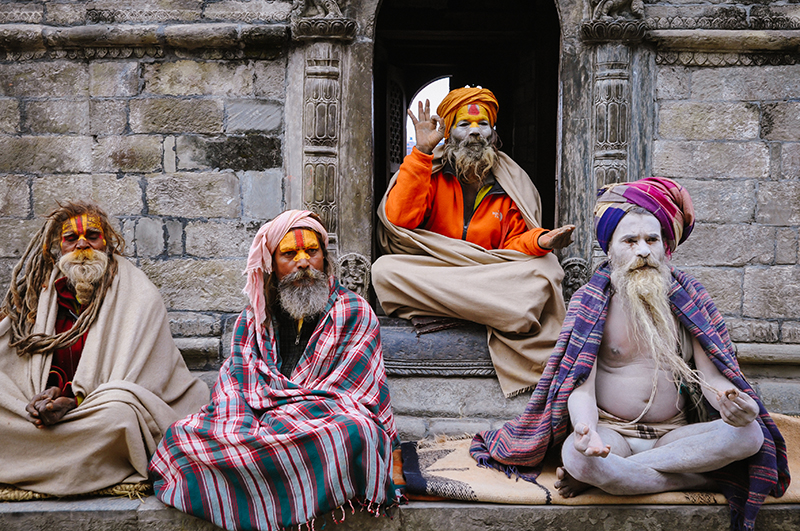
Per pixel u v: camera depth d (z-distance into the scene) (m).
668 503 2.42
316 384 2.62
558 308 3.30
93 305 2.81
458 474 2.63
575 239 3.60
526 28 4.91
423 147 3.39
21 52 3.62
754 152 3.56
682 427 2.47
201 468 2.41
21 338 2.73
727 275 3.55
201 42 3.56
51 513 2.40
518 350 3.26
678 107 3.58
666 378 2.50
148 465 2.57
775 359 3.46
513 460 2.62
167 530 2.40
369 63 3.61
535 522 2.42
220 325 3.59
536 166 4.68
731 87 3.57
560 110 3.63
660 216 2.48
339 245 3.62
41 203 3.62
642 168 3.59
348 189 3.62
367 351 2.70
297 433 2.34
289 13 3.61
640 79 3.58
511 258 3.39
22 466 2.48
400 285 3.39
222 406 2.55
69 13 3.61
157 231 3.61
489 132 3.55
